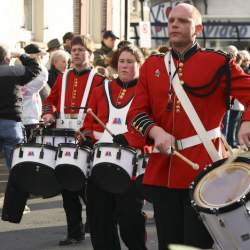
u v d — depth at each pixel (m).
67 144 10.70
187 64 8.34
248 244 7.07
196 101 8.28
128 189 10.13
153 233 13.31
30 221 14.38
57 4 28.73
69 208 12.51
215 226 7.21
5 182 17.64
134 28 45.03
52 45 19.84
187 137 8.29
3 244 12.59
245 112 8.07
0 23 23.61
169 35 8.38
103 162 10.05
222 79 8.27
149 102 8.52
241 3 70.56
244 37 62.50
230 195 7.27
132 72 10.76
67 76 12.56
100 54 20.11
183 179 8.30
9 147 14.91
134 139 8.69
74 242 12.53
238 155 7.82
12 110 14.84
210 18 70.56
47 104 12.62
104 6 36.75
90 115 11.05
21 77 14.81
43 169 11.00
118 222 10.41
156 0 62.34
